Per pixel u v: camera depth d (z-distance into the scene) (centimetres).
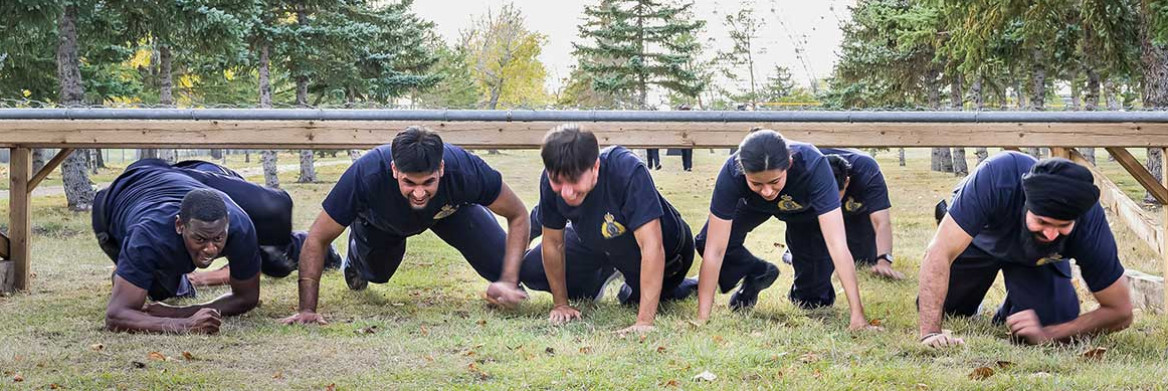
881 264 699
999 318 515
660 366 414
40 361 423
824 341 461
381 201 536
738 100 5284
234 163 3647
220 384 385
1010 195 445
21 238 680
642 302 509
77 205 1524
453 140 629
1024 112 615
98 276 757
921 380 383
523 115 624
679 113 624
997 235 466
